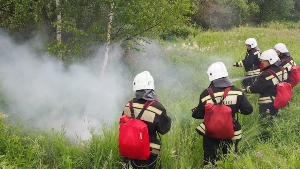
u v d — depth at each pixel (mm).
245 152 4559
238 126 4125
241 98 3920
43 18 6809
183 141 4582
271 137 5062
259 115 5508
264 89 5328
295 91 6984
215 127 3840
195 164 4441
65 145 4395
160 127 3613
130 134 3432
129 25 7195
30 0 6184
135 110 3598
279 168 3842
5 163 3535
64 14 6551
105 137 4371
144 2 6789
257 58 7152
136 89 3615
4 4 6273
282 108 5734
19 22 6434
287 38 15680
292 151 4297
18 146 3998
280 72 5277
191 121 5352
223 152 4262
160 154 4059
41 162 4020
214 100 3902
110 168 3916
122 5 6703
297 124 5324
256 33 17672
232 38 16156
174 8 7188
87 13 6766
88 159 4102
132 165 3811
